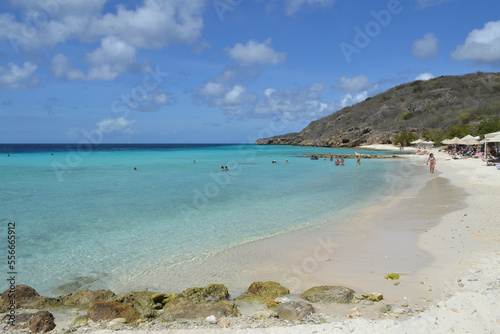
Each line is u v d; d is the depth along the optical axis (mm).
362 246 9852
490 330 4691
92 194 20281
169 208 15977
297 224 12789
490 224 11125
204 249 9891
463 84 122938
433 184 23250
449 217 12773
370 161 51406
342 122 129250
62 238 10984
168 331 5105
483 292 5840
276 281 7512
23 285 6750
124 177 30312
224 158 63094
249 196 19516
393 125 107250
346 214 14406
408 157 56781
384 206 15992
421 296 6160
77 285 7473
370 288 6762
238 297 6629
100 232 11734
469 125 80312
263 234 11445
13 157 63281
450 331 4688
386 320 5129
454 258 8102
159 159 59969
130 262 8859
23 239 10836
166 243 10492
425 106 111625
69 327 5410
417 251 9055
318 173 33875
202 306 5855
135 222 13211
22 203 17203
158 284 7516
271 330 4949
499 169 27500
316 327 4977
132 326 5391
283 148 116250
